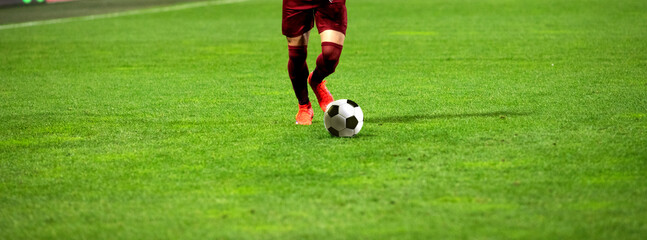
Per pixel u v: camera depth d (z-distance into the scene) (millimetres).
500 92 9398
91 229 4531
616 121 7320
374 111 8273
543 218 4508
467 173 5520
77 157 6387
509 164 5750
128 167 5988
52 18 24578
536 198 4895
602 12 22203
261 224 4531
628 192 4984
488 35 17016
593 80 10211
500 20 20703
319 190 5188
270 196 5082
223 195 5145
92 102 9336
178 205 4953
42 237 4418
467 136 6770
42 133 7461
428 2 28344
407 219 4547
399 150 6285
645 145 6273
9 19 24297
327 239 4250
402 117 7852
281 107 8680
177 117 8148
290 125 7547
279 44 16312
